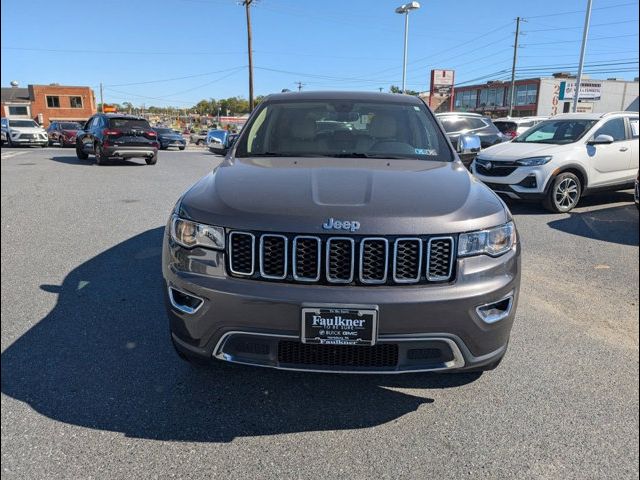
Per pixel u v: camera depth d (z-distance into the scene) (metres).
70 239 5.82
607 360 3.18
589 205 8.46
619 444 2.38
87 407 2.61
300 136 3.60
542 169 7.55
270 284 2.27
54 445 2.32
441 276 2.30
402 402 2.71
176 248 2.47
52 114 69.00
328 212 2.29
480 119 13.73
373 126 3.69
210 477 2.15
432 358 2.34
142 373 2.94
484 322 2.33
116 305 3.91
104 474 2.16
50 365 3.01
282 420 2.55
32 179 10.99
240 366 2.40
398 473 2.20
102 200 8.35
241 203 2.41
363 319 2.20
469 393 2.80
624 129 8.27
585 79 58.84
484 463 2.26
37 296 4.07
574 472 2.21
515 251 2.49
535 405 2.69
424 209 2.36
